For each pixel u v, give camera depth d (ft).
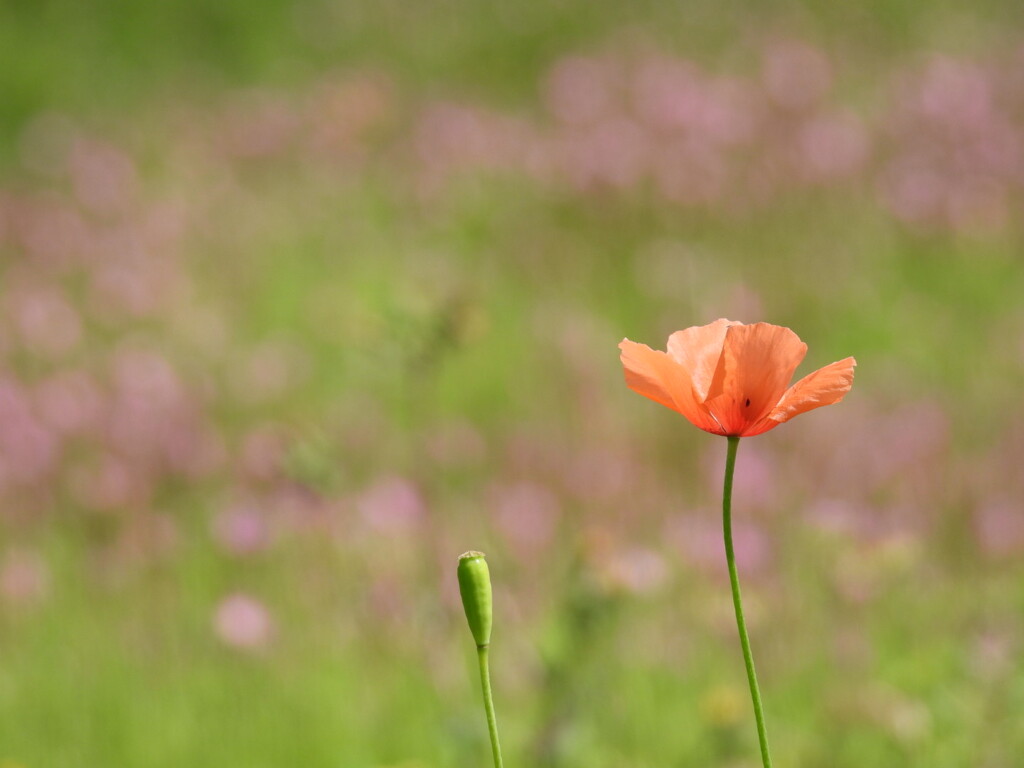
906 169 52.65
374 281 45.42
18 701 22.62
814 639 23.11
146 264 47.24
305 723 21.74
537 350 39.73
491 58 67.36
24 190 54.75
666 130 55.98
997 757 18.62
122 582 27.04
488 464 32.07
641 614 23.82
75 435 33.88
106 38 70.95
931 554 26.76
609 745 20.10
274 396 37.19
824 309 43.21
